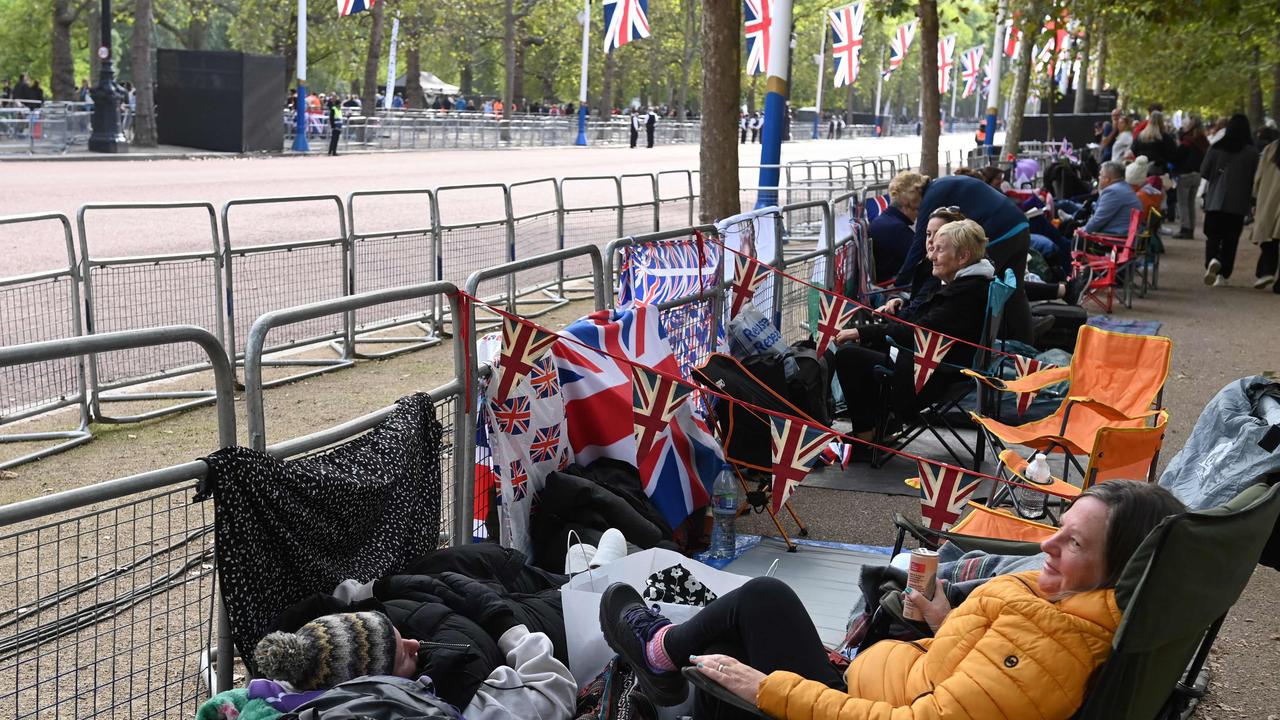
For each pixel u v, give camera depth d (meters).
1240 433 4.69
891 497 6.45
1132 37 33.12
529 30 72.75
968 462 7.12
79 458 6.90
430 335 10.45
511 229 11.50
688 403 5.30
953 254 7.02
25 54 63.97
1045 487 5.04
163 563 4.16
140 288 8.23
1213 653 4.62
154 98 39.56
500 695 3.45
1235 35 28.00
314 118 42.28
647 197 24.02
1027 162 22.77
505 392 4.62
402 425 4.05
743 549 5.58
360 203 19.92
